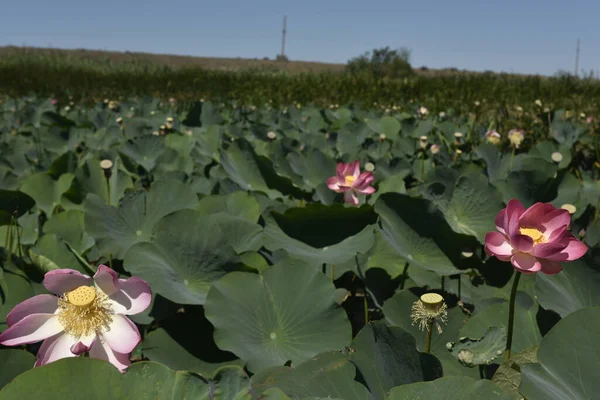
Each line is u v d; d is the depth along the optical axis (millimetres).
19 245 2613
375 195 3699
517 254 1517
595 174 5316
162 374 1229
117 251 2789
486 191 2664
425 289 2221
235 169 4242
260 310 2111
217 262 2314
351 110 11344
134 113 10164
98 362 1210
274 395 1134
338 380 1429
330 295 2096
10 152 5871
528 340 1895
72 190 3584
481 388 1267
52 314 1461
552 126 6855
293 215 2590
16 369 1646
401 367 1554
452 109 11195
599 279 1883
